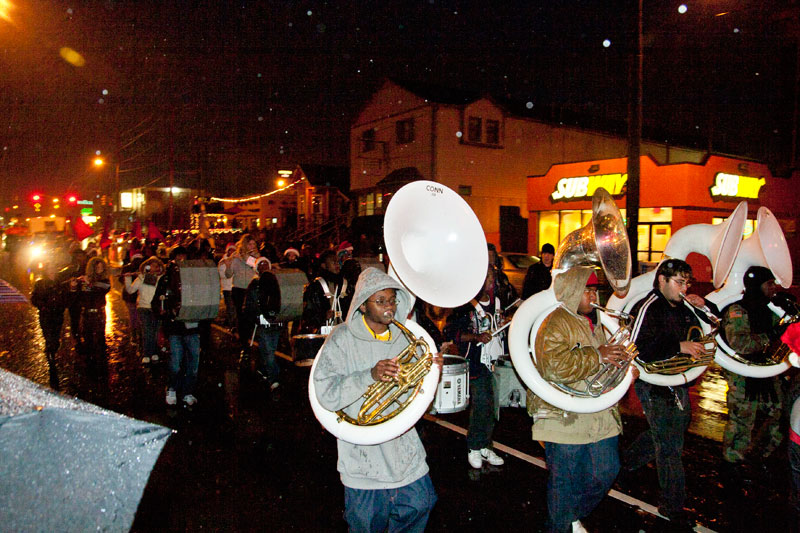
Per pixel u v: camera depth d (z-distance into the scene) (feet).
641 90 32.27
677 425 13.01
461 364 14.32
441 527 13.23
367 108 104.68
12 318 43.96
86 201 102.53
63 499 4.17
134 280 30.96
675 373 12.85
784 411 17.34
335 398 8.91
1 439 4.00
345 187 119.75
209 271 22.03
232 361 30.17
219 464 16.83
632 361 11.94
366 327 9.63
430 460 17.16
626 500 14.37
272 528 13.23
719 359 15.87
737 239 14.92
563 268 13.17
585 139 104.73
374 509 9.43
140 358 30.60
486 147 93.40
